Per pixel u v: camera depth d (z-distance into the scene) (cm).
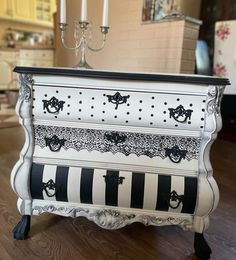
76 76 85
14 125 277
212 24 261
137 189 92
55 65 329
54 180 94
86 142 93
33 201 100
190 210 93
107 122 90
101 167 93
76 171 94
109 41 256
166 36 211
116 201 95
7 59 448
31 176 95
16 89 443
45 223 114
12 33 494
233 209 133
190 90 84
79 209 98
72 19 281
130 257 96
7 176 155
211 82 81
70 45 289
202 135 87
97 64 273
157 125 88
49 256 94
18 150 201
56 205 99
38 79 87
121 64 250
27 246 98
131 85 86
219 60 243
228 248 104
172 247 103
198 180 90
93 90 87
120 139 91
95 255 96
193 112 86
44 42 476
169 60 212
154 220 96
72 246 100
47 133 94
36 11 498
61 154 94
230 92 236
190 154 91
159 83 84
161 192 91
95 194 94
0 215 117
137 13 229
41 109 90
